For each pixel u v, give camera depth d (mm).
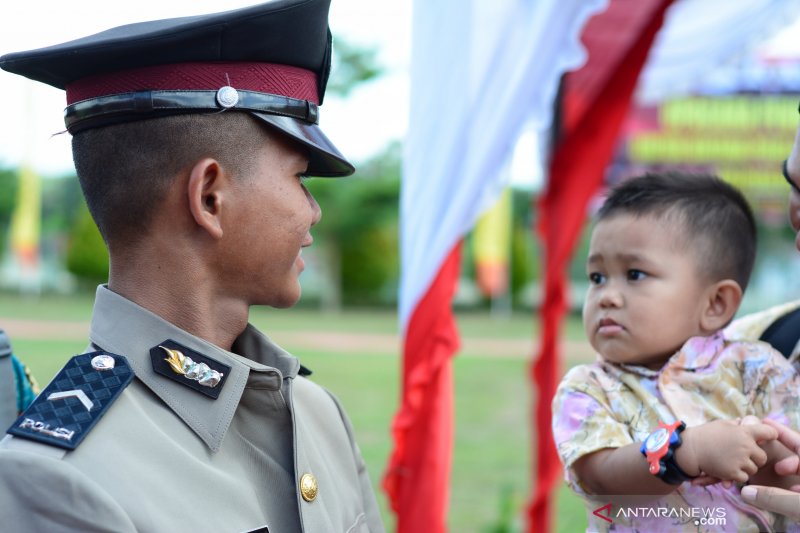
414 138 2758
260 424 1438
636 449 1460
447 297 2684
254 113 1371
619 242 1670
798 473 1368
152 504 1225
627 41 4039
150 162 1354
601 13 4031
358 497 1603
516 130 2672
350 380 12391
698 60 5797
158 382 1348
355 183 31641
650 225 1655
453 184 2668
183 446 1319
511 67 2684
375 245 32344
